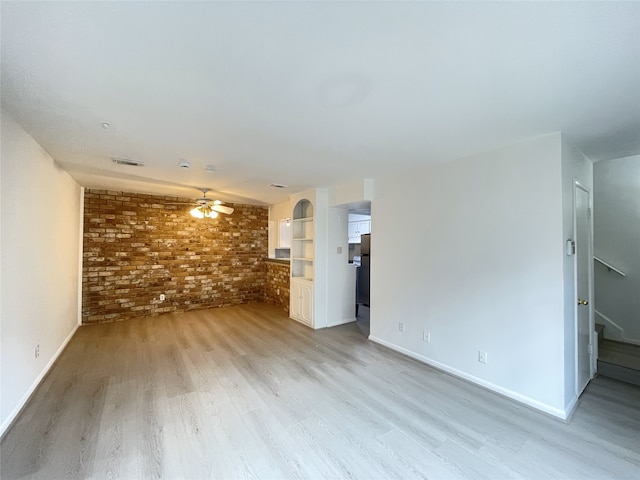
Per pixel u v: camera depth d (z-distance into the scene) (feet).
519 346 8.32
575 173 8.59
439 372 10.12
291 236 17.63
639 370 9.30
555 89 5.55
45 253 9.68
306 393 8.65
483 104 6.17
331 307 15.90
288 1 3.57
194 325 15.65
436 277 10.55
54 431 6.81
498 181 8.84
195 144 8.70
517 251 8.39
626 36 4.08
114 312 16.37
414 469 5.79
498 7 3.64
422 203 11.10
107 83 5.47
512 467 5.86
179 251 18.42
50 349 10.33
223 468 5.75
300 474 5.63
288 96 5.90
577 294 8.56
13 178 7.27
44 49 4.49
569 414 7.65
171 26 4.01
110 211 16.24
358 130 7.59
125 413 7.55
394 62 4.78
